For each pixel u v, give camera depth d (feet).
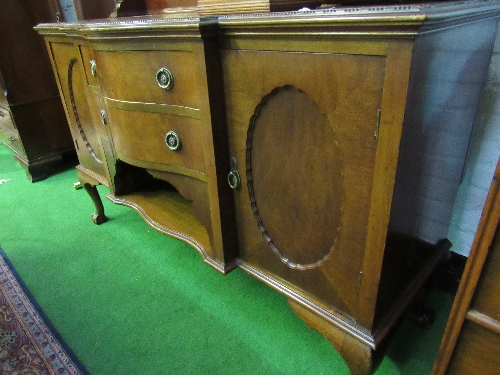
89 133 4.53
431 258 3.16
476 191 3.56
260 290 4.02
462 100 2.68
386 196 2.05
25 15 6.27
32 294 4.14
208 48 2.50
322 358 3.22
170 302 3.92
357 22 1.76
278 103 2.41
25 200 6.28
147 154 3.48
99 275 4.38
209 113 2.69
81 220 5.59
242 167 2.88
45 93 6.79
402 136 1.88
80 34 3.43
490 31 2.75
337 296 2.66
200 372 3.15
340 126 2.11
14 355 3.39
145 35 2.77
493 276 1.84
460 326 2.05
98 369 3.22
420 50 1.74
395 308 2.66
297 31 2.04
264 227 2.99
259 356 3.27
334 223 2.45
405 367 3.11
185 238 3.68
